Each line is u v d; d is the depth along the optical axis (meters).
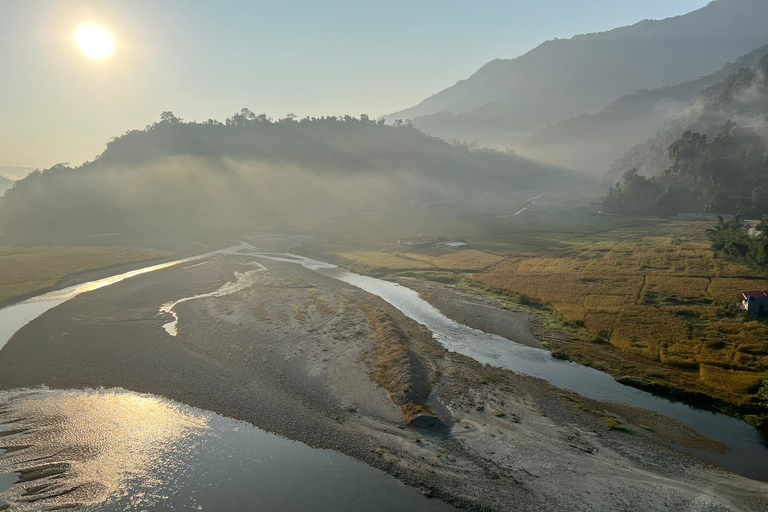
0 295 68.50
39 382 39.69
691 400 36.25
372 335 49.53
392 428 32.22
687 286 67.88
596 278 74.94
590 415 33.97
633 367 41.84
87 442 31.12
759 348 44.62
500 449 29.72
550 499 25.27
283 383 39.12
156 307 61.53
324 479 27.25
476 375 40.41
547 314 59.16
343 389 37.69
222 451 30.06
